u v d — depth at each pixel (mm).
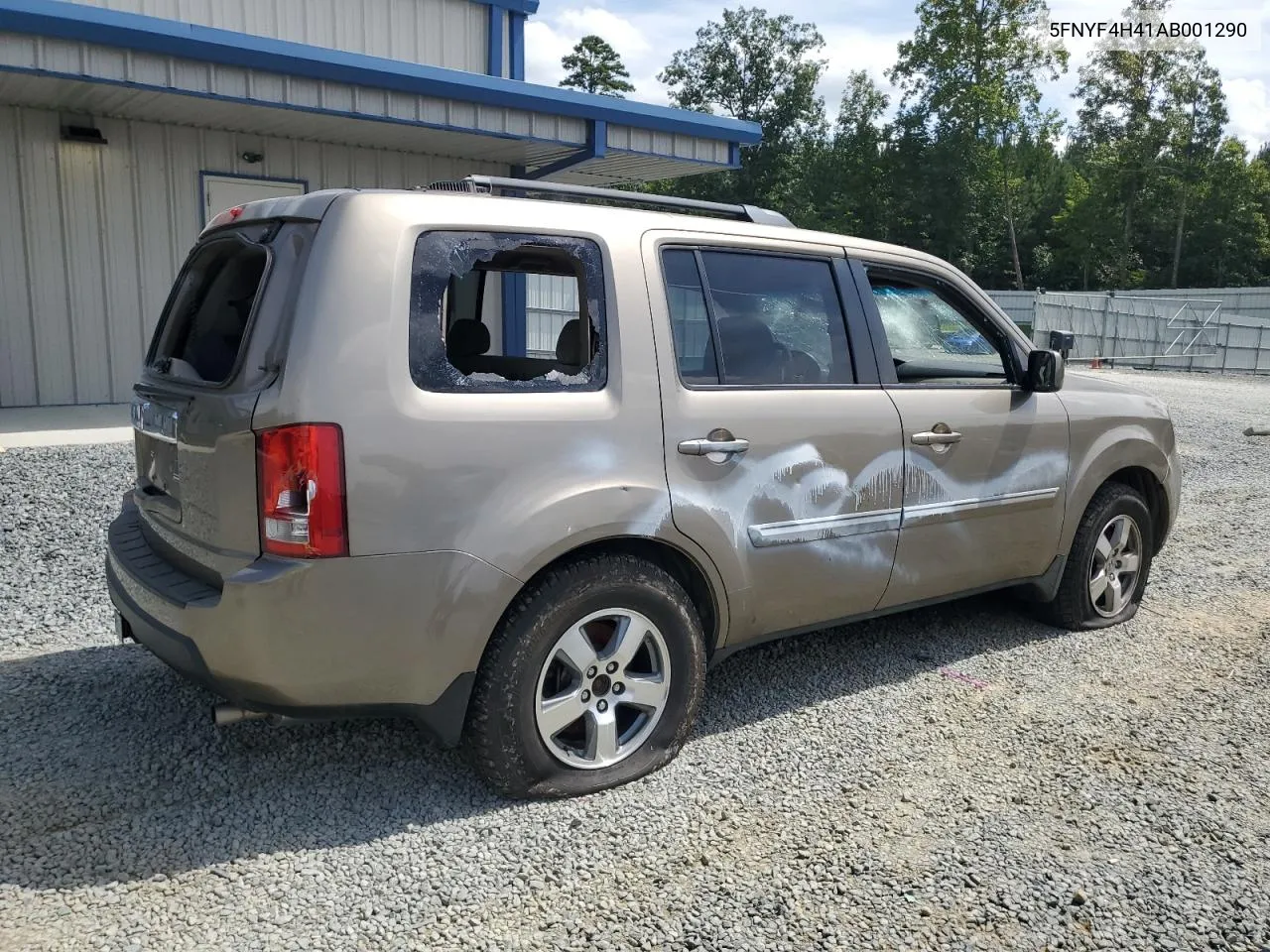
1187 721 3939
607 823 3072
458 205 3066
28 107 9453
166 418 3156
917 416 4035
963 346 4453
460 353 4395
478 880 2771
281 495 2725
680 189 61938
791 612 3764
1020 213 60344
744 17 61281
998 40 47125
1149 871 2893
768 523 3598
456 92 9562
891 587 4059
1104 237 58219
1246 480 9531
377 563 2799
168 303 3713
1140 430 5016
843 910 2676
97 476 6738
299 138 10922
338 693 2844
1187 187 57469
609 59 63469
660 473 3297
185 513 3045
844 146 60719
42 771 3314
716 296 3602
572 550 3215
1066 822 3152
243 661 2768
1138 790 3365
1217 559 6531
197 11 10180
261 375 2807
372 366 2807
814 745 3662
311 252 2840
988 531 4363
